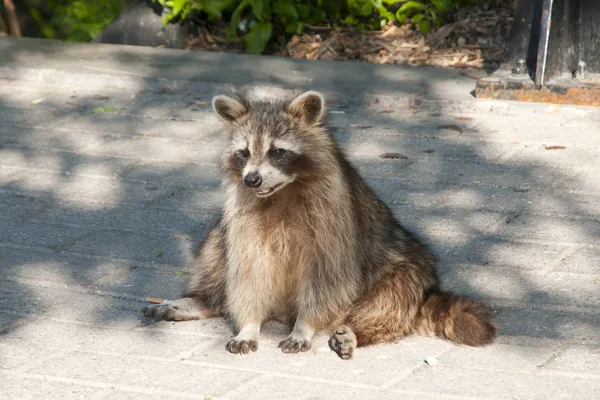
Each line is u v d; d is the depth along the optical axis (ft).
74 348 17.57
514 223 23.49
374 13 41.27
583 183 25.86
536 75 31.76
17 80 37.70
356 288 17.98
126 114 33.53
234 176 18.21
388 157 28.63
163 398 15.66
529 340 17.63
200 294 19.25
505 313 18.85
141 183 27.14
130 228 23.93
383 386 15.94
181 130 31.76
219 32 42.42
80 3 43.86
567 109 31.22
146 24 42.01
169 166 28.48
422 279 18.54
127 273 21.24
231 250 17.89
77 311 19.29
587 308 18.94
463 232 23.08
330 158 18.15
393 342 17.61
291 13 40.19
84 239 23.24
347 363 16.83
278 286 18.16
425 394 15.65
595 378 16.08
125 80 36.32
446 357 16.98
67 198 26.05
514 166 27.45
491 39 39.09
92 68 37.58
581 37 32.71
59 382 16.26
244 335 17.57
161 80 35.96
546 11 31.19
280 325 18.81
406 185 26.40
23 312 19.21
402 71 36.73
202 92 35.58
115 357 17.17
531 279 20.36
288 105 18.26
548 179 26.32
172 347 17.58
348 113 32.96
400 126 31.42
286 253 17.88
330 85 34.76
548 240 22.38
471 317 17.35
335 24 41.37
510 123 31.12
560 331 17.98
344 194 18.10
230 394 15.74
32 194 26.37
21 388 16.05
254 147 17.75
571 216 23.76
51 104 34.71
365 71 36.88
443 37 39.55
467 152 28.76
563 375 16.21
